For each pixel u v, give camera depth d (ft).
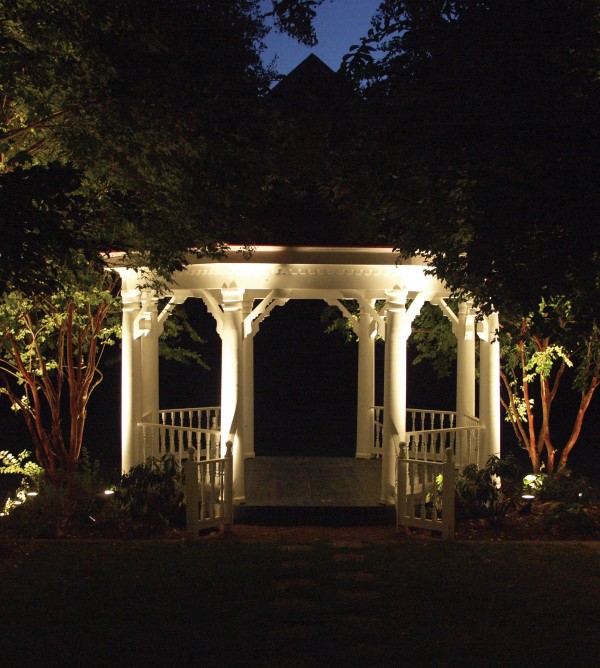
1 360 42.01
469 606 21.36
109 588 22.86
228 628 19.57
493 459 33.47
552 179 24.27
